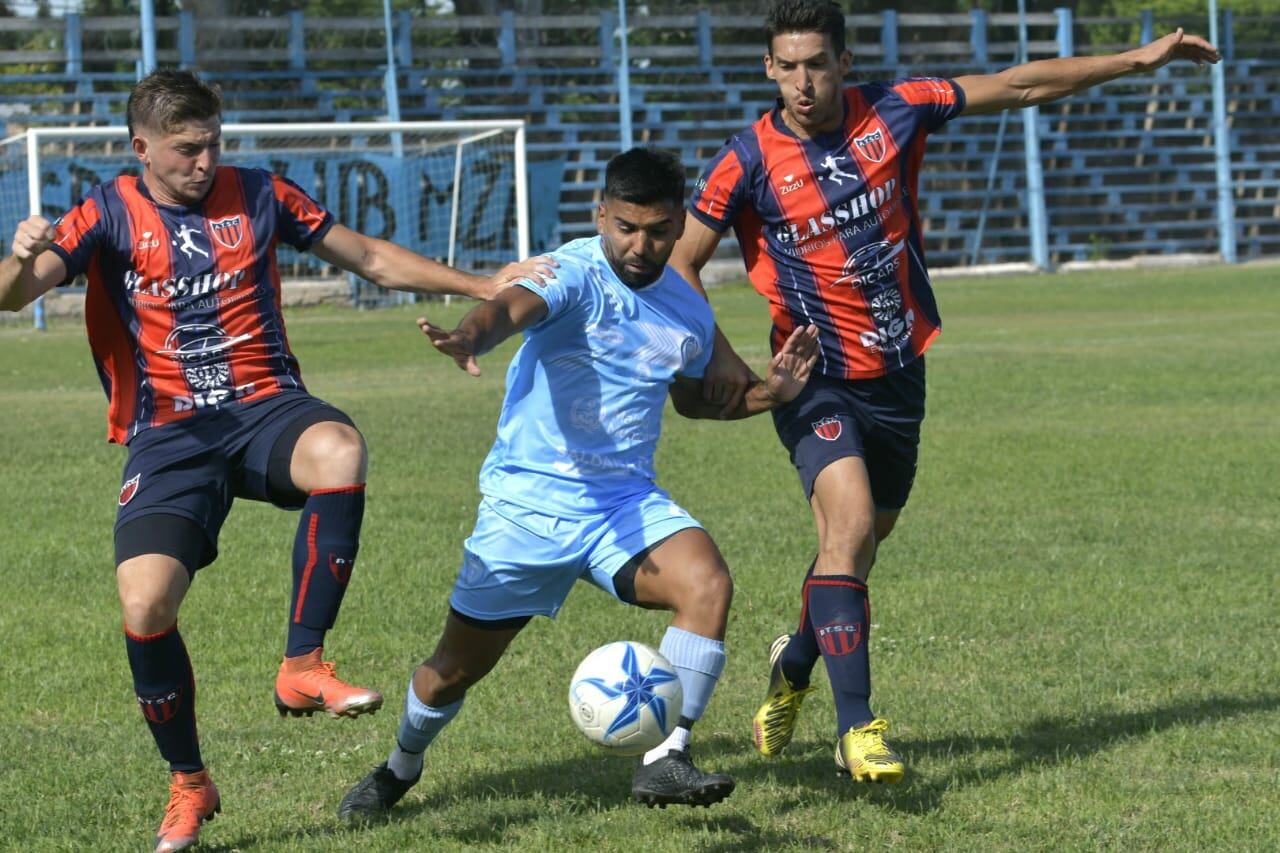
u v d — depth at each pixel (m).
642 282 6.46
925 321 7.86
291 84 51.09
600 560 6.45
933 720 8.10
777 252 7.73
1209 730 7.76
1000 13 61.28
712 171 7.71
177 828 6.13
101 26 49.38
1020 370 25.80
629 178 6.16
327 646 9.73
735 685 8.89
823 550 7.17
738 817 6.68
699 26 55.72
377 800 6.83
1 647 9.76
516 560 6.44
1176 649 9.38
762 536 13.06
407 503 14.59
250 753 7.68
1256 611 10.34
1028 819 6.56
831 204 7.55
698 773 6.07
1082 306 41.00
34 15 49.81
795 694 7.50
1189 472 16.11
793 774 7.38
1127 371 25.55
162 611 6.10
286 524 13.74
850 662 6.84
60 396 24.59
